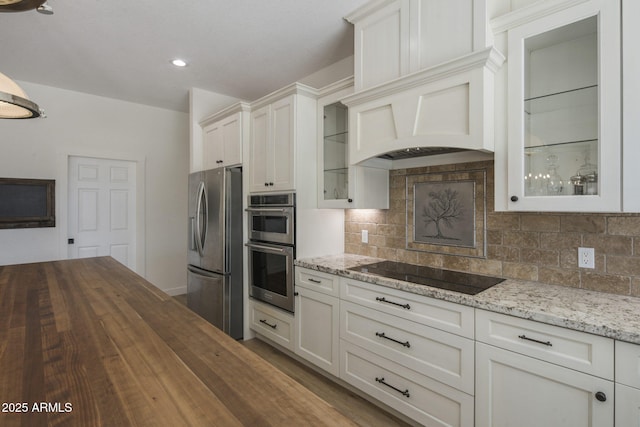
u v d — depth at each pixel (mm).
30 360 924
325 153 2688
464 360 1579
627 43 1295
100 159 4012
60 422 659
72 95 3723
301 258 2627
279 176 2725
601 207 1354
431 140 1748
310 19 2305
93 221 3971
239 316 3043
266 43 2631
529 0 1613
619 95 1313
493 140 1648
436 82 1740
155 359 934
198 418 675
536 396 1364
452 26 1746
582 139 1489
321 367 2371
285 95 2680
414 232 2412
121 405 718
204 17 2277
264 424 656
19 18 2266
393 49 2020
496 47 1667
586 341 1233
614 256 1589
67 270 2170
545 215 1805
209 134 3498
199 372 860
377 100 2014
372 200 2439
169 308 1393
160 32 2469
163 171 4414
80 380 820
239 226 3031
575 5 1420
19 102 1338
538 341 1347
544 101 1611
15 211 3352
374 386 2008
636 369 1135
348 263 2463
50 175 3598
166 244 4453
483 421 1517
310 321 2463
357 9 2172
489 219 2023
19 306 1414
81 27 2391
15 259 3426
